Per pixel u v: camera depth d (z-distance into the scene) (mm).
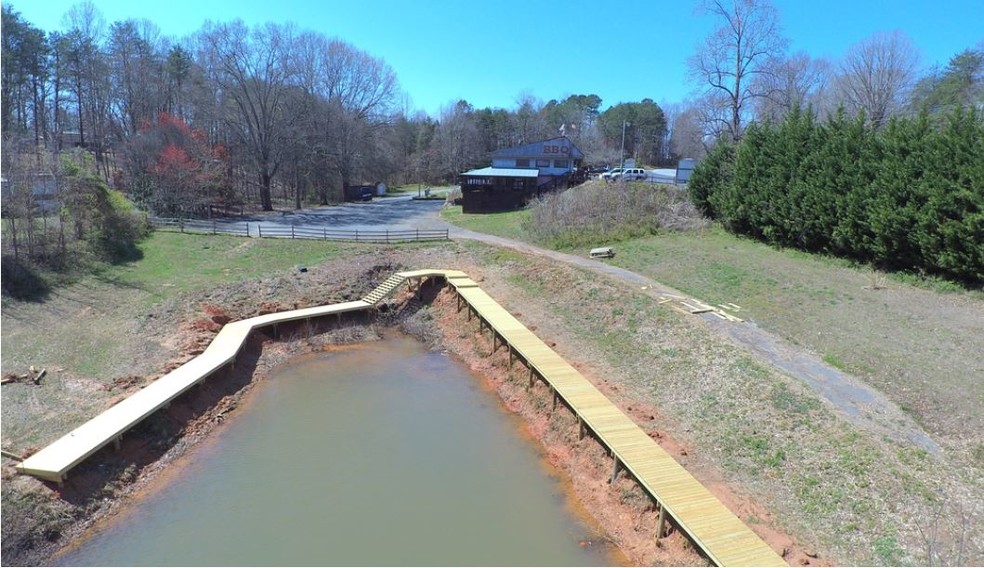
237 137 56406
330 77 63500
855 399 14078
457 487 13875
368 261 30812
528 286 26688
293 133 54188
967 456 11750
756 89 43531
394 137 81688
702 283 23656
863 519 10836
